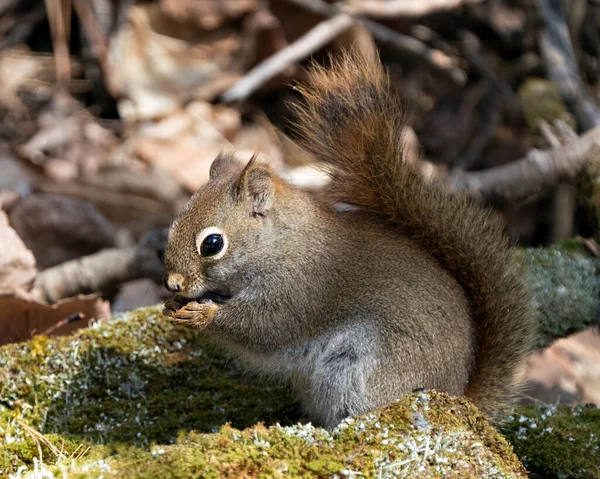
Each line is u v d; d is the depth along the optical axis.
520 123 17.12
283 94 16.94
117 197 15.45
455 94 17.36
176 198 15.61
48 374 8.25
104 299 12.62
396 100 8.48
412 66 17.45
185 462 6.12
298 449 6.42
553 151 13.50
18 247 10.95
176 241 7.95
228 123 16.56
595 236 10.94
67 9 16.83
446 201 8.33
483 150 16.80
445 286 7.99
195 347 8.92
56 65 16.97
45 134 16.08
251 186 7.98
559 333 10.02
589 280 10.19
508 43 17.88
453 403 6.97
